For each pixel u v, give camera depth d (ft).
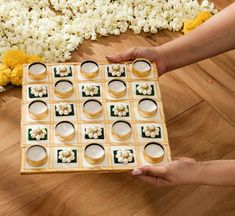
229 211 4.46
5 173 4.51
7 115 4.81
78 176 4.54
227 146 4.79
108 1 5.57
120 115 4.10
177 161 3.90
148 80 4.28
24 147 3.92
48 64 4.31
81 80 4.25
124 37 5.40
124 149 3.95
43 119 4.04
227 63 5.30
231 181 3.88
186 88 5.09
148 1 5.61
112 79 4.23
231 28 4.34
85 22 5.39
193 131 4.85
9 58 4.96
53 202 4.41
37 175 4.52
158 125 4.08
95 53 5.25
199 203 4.48
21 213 4.34
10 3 5.41
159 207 4.44
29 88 4.18
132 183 4.54
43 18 5.38
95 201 4.43
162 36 5.45
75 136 3.99
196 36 4.43
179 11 5.60
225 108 5.01
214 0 5.78
